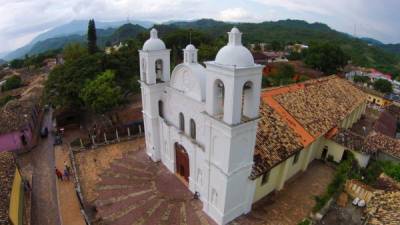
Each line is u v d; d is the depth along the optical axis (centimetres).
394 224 1445
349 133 2894
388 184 2183
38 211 2322
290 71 5975
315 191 2467
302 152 2616
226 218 2038
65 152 3312
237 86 1608
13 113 3641
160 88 2628
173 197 2367
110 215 2173
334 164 2891
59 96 3741
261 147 2214
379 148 2780
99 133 3459
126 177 2658
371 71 7981
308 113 2919
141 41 7019
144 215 2166
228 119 1700
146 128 2945
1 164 2336
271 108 2697
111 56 4475
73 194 2525
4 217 1742
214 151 1928
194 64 2216
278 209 2236
